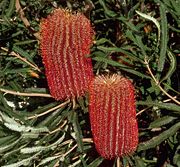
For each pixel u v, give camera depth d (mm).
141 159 899
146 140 938
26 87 1048
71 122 902
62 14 866
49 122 900
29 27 1012
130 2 984
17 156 930
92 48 897
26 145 926
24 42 992
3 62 1029
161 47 837
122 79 837
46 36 868
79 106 911
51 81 890
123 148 850
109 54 901
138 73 852
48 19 872
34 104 1013
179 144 912
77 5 1062
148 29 998
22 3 1059
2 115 908
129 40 995
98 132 844
